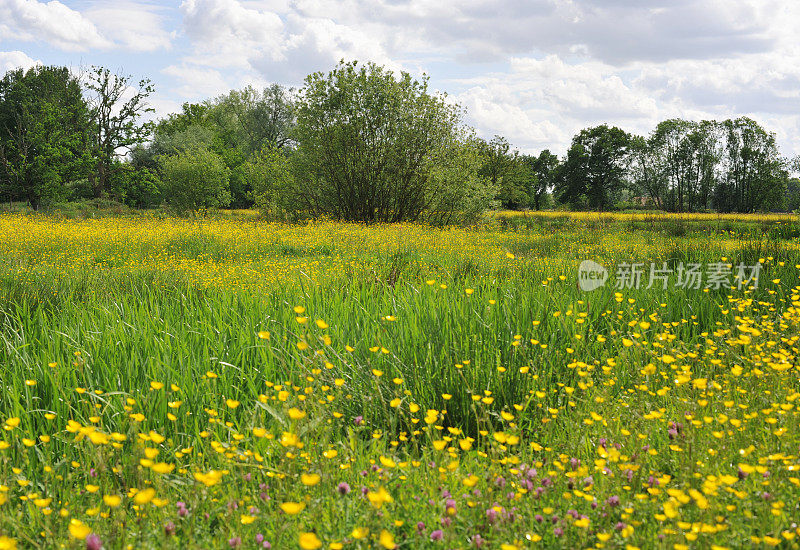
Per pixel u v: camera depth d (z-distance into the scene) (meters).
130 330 3.96
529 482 2.04
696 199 74.69
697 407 2.64
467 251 12.30
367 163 24.27
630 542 1.77
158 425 2.74
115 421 2.74
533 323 3.57
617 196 81.81
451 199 24.17
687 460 2.20
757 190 71.44
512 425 2.54
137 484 2.21
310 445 2.38
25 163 36.16
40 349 3.71
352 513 1.98
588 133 78.25
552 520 1.95
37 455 2.50
